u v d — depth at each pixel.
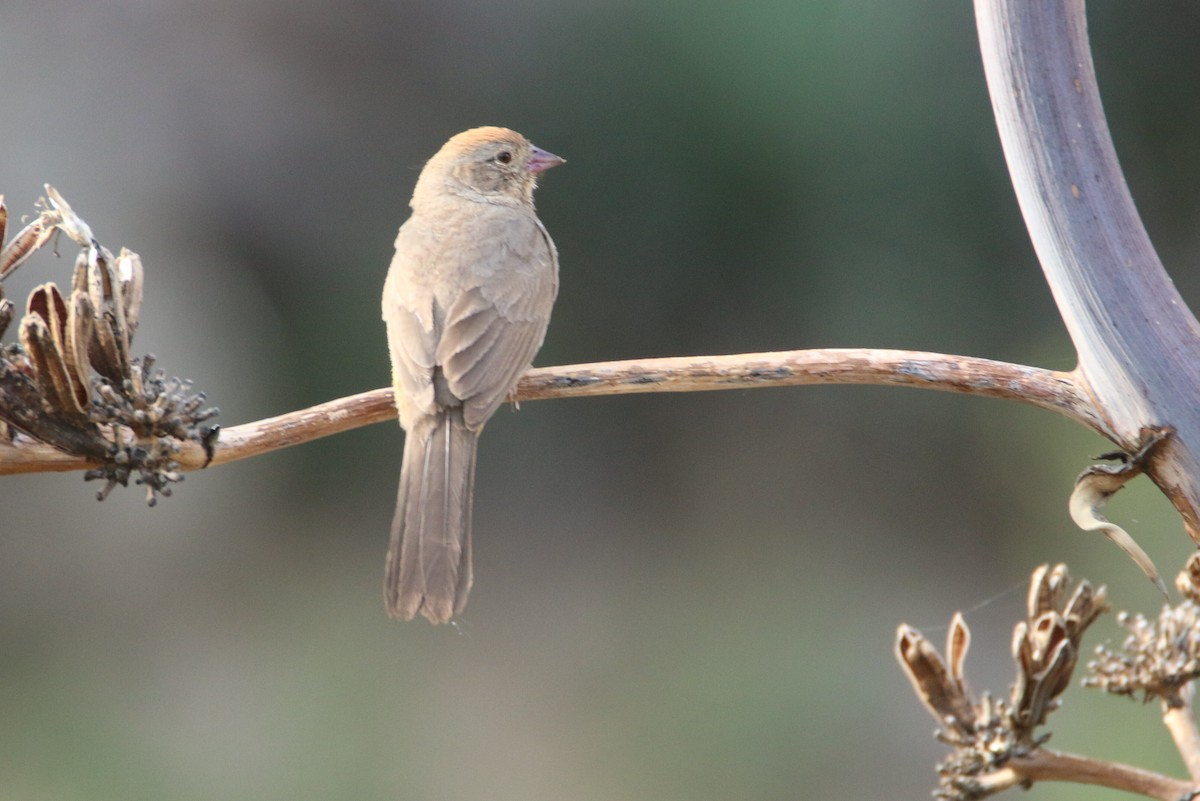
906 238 15.73
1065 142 3.77
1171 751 9.69
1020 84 3.81
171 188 14.85
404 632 14.34
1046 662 4.18
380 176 16.08
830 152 15.49
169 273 14.57
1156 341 3.67
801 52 15.09
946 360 4.01
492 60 16.00
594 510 16.59
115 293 3.85
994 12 3.86
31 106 14.37
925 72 15.14
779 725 12.81
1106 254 3.72
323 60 15.74
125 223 14.42
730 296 16.30
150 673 13.61
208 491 14.71
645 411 16.91
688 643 14.33
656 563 15.89
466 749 12.71
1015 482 15.08
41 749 12.66
